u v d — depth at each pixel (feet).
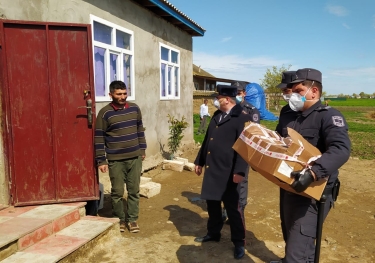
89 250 12.68
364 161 33.24
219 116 13.55
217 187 12.90
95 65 21.54
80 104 14.34
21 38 13.55
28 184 14.08
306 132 9.00
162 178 25.85
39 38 13.71
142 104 28.04
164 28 32.01
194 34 39.70
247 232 15.69
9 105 13.61
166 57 33.35
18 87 13.66
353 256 13.48
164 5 28.55
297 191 7.83
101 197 17.92
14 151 13.84
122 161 14.88
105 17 22.35
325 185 8.22
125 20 24.88
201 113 56.80
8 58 13.47
